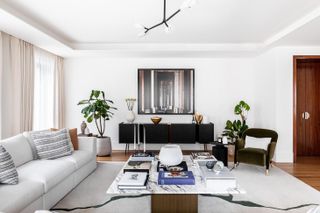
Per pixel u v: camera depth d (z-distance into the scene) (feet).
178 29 12.16
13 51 11.96
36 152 9.55
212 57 17.13
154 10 9.77
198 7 9.37
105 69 17.62
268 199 8.50
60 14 10.21
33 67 13.57
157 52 15.42
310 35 11.75
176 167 7.51
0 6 8.71
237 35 13.21
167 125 16.21
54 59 16.21
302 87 16.01
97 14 10.22
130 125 16.25
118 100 17.63
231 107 17.52
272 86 14.44
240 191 5.99
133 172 7.18
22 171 7.71
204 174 6.55
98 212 7.49
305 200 8.41
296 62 14.82
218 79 17.47
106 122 17.67
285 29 12.09
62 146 9.96
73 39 14.19
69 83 17.69
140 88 17.48
